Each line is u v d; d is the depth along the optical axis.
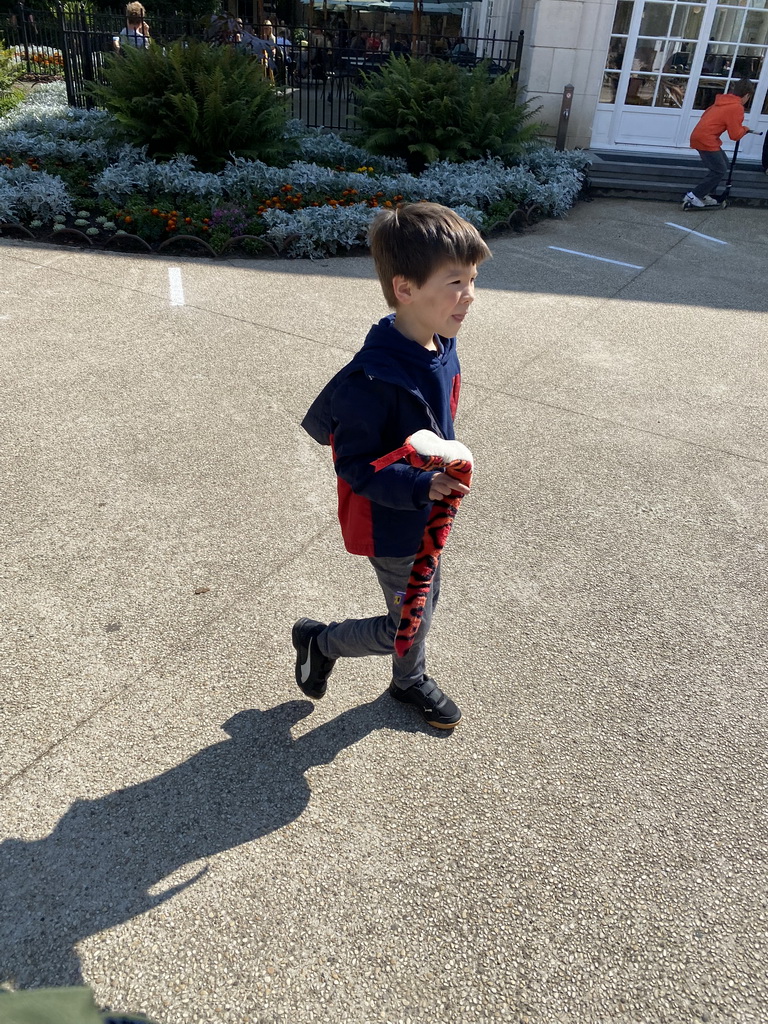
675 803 2.35
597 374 5.21
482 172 8.96
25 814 2.17
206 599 3.02
